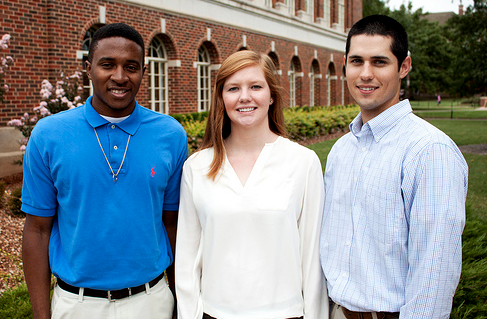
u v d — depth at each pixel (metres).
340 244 2.20
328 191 2.35
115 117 2.20
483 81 18.53
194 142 8.80
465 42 18.53
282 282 2.22
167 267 2.55
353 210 2.13
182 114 12.20
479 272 3.03
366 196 2.06
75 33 9.30
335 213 2.25
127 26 2.17
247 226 2.20
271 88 2.41
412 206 1.90
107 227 2.12
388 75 2.08
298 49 20.47
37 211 2.17
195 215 2.39
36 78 8.66
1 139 8.16
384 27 2.07
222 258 2.21
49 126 2.12
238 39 15.58
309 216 2.33
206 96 14.77
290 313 2.22
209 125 2.43
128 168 2.16
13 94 8.30
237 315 2.18
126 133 2.20
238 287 2.19
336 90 25.38
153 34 11.62
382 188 2.01
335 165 2.33
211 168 2.29
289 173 2.29
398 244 1.97
